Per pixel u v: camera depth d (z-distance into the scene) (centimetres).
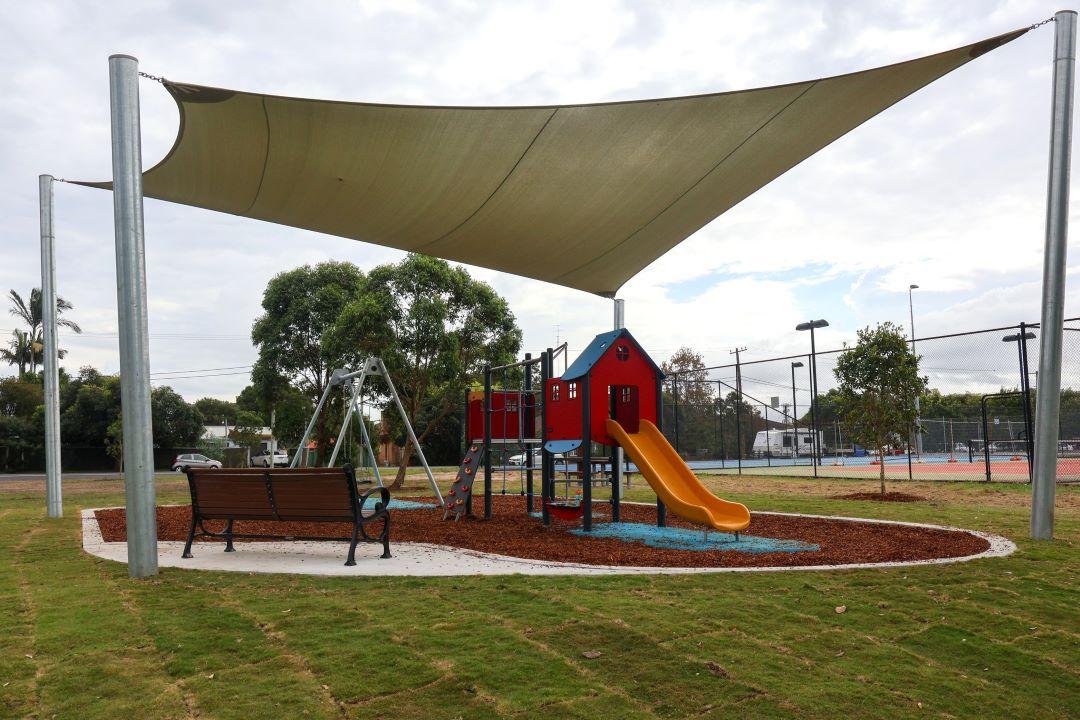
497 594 421
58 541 703
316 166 714
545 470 854
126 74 501
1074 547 593
